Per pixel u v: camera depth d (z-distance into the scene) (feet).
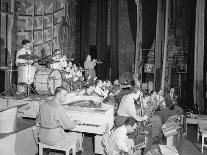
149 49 41.86
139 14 40.37
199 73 33.42
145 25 42.14
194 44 36.32
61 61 27.73
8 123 15.51
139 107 22.03
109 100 22.49
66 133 16.22
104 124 16.80
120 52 45.93
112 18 41.70
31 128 17.40
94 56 47.37
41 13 32.71
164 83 36.94
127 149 14.34
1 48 26.68
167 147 17.74
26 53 21.40
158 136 19.72
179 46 40.65
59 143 15.01
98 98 21.18
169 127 19.90
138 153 17.28
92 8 46.75
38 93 21.16
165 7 39.40
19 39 28.99
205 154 19.01
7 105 19.89
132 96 18.58
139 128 18.51
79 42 45.91
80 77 29.96
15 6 27.86
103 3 42.57
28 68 20.12
